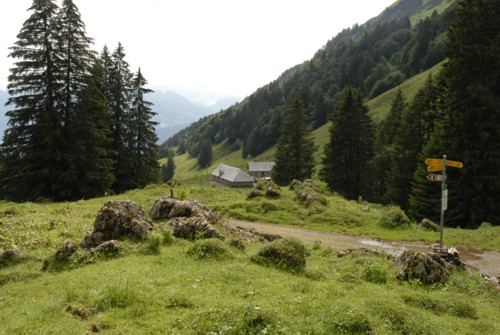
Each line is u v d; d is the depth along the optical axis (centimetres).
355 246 2041
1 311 776
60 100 3391
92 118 3612
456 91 3192
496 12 3114
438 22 15825
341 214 2734
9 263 1141
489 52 3003
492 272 1619
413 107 5125
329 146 5588
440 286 1127
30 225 1789
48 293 882
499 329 821
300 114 6253
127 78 4797
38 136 3250
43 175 3181
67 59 3391
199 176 15562
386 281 1130
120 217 1377
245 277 988
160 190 3534
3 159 3238
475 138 3105
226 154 19038
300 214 2822
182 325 677
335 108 5881
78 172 3462
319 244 1886
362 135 5409
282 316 725
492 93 3148
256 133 16775
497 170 2995
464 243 2092
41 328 658
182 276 965
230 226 1891
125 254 1188
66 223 1903
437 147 3431
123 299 777
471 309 920
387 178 5681
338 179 5388
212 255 1162
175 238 1383
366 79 15538
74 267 1091
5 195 3428
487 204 3042
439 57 13650
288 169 6241
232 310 716
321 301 833
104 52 4669
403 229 2438
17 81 3200
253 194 3312
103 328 672
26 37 3172
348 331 709
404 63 15588
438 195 3384
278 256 1152
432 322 798
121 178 4694
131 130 4766
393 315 800
